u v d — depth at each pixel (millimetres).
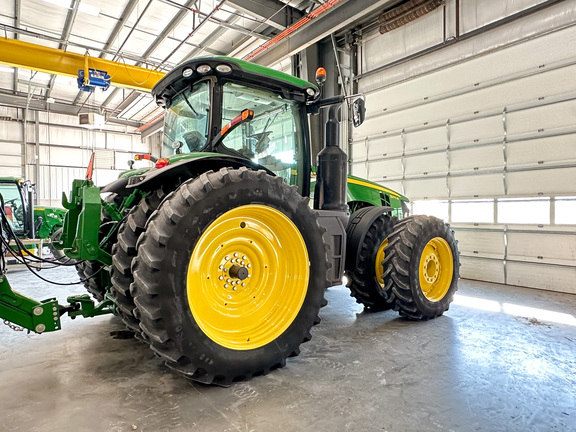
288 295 2211
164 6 6473
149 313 1700
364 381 1987
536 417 1635
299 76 7613
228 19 6906
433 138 5844
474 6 5316
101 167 13320
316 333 2830
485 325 3027
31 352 2461
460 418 1623
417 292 3035
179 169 2127
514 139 4945
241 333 2039
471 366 2186
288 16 6484
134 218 2051
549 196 4637
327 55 7328
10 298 2004
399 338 2699
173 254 1749
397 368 2158
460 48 5488
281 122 2814
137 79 7453
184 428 1551
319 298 2250
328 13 5816
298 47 6371
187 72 2387
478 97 5316
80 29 7301
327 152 3076
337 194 3049
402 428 1546
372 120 6742
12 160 11688
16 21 6980
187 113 2660
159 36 7547
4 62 6418
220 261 2039
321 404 1742
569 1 4461
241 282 2113
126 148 13906
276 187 2113
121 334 2834
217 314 1987
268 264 2219
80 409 1714
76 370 2164
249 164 2307
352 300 3984
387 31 6289
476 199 5352
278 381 1990
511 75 4965
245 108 2607
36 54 6625
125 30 7336
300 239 2193
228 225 2018
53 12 6730
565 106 4516
